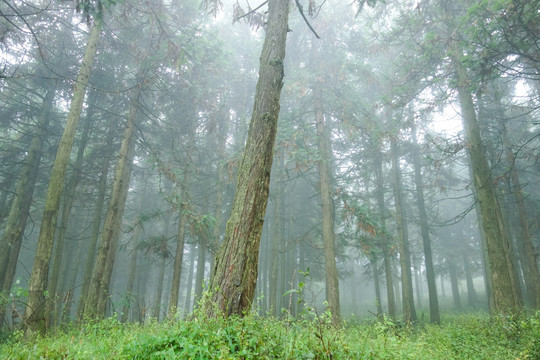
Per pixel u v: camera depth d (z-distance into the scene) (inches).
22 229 591.8
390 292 690.8
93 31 434.9
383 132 561.3
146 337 156.4
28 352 174.4
